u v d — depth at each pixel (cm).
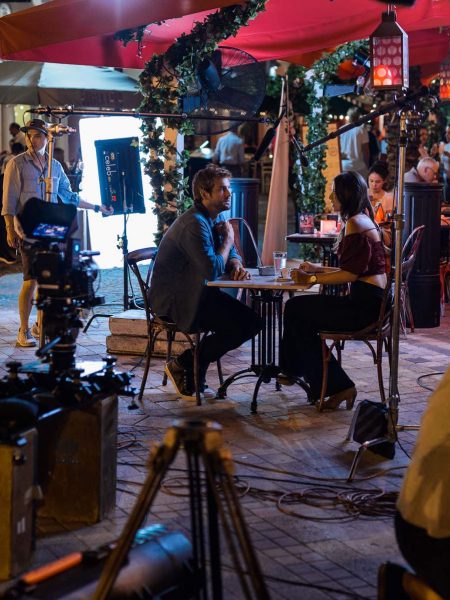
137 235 1309
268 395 695
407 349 848
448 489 344
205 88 838
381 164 938
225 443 583
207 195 668
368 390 707
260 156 833
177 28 891
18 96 1198
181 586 339
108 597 297
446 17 909
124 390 468
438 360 805
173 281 665
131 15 740
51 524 460
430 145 1440
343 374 653
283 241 1039
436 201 932
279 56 983
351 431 560
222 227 679
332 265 898
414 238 859
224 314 668
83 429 455
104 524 460
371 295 636
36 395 435
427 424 357
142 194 924
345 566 416
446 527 343
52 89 1193
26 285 835
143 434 599
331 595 388
